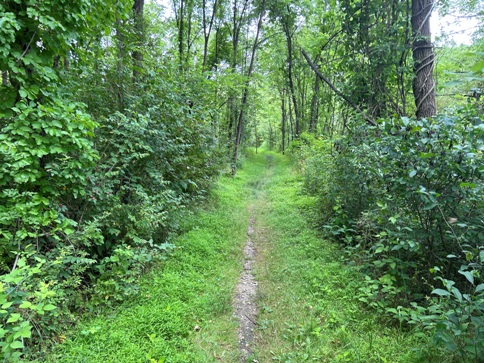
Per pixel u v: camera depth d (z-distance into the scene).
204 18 13.72
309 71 15.70
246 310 3.77
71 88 4.21
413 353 2.57
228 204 8.46
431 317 2.47
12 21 2.43
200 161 7.27
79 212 3.71
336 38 8.50
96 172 3.76
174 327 3.02
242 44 16.86
